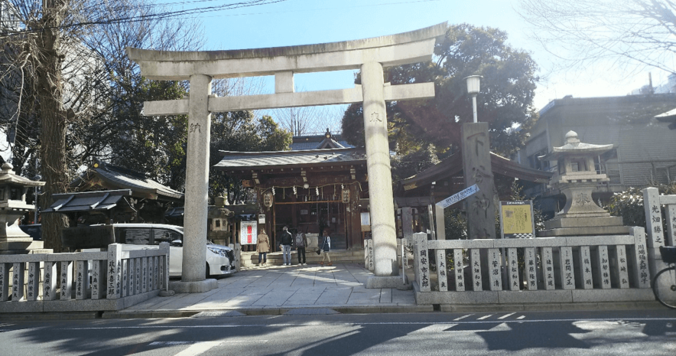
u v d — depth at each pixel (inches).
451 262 492.7
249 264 704.4
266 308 297.6
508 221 327.3
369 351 181.0
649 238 272.4
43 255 307.7
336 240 1031.0
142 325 261.6
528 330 210.2
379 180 382.3
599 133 853.2
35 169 781.9
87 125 783.7
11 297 311.3
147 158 879.1
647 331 200.4
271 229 796.6
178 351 190.4
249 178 784.9
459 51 816.3
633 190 414.9
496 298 275.0
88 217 442.6
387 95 397.4
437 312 274.1
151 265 359.3
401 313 276.7
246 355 180.9
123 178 637.9
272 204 778.2
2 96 626.2
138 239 500.1
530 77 770.2
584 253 273.7
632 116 823.7
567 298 269.4
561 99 838.5
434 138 870.4
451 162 602.9
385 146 388.2
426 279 286.4
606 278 269.9
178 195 712.4
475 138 348.2
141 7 645.9
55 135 479.2
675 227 269.9
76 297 303.4
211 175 1089.4
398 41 393.1
